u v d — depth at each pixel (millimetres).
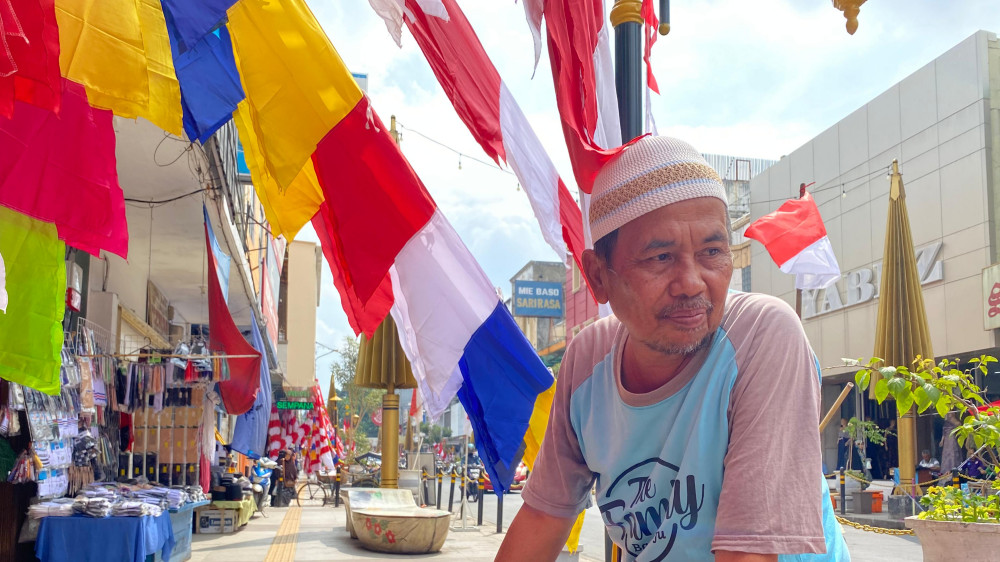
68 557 6750
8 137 3746
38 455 6285
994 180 24875
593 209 1527
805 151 33656
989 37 25469
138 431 10406
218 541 11945
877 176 29500
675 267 1406
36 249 4207
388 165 3502
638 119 3928
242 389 10055
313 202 3717
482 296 3750
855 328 30281
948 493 4582
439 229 3625
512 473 3967
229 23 3430
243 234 11891
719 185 1456
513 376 3891
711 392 1419
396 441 12445
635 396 1514
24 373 4188
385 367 12086
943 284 26312
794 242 8742
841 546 1534
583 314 44094
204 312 16406
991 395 24859
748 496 1305
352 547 11320
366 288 3518
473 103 3969
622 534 1622
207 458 10742
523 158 4023
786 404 1363
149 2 3543
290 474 22500
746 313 1471
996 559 4059
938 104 26781
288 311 33344
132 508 7008
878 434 23141
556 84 3322
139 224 10031
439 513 11023
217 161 7977
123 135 7219
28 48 2918
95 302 9633
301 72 3402
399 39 3178
